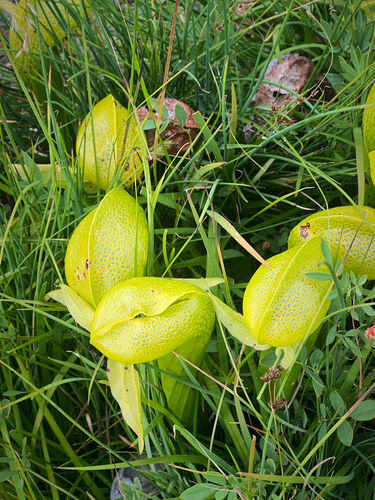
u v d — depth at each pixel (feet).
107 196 0.86
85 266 0.86
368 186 1.16
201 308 0.81
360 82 1.20
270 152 1.28
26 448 1.07
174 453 0.98
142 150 0.95
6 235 1.05
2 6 1.39
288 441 0.97
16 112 1.61
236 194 1.25
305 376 1.06
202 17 1.55
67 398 1.17
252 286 0.79
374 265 0.86
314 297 0.77
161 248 1.23
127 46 1.43
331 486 0.91
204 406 1.09
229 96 1.36
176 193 1.19
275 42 1.20
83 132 1.10
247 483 0.89
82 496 1.08
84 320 0.87
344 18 1.41
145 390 0.99
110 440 1.13
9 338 1.07
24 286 1.19
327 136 1.21
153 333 0.77
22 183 1.21
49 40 1.44
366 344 0.88
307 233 0.85
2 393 1.12
